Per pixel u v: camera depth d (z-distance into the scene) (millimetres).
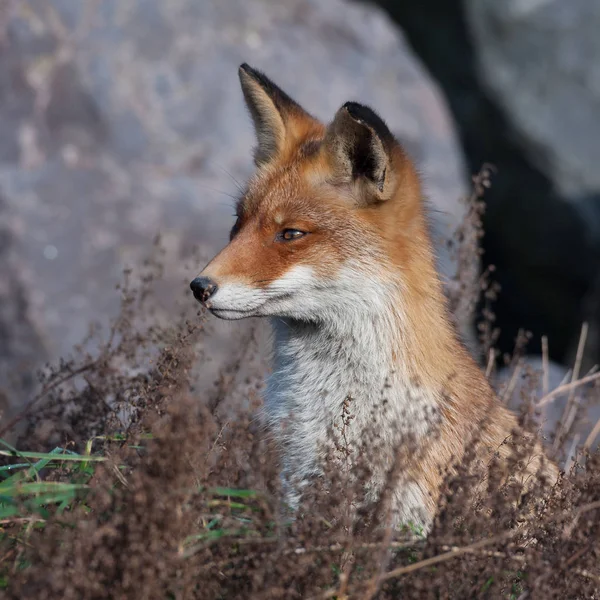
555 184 27812
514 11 28172
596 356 26219
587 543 7254
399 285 9211
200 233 19031
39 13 20516
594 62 28375
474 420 9102
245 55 22219
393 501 8367
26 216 17984
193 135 20578
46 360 16625
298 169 9625
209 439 7953
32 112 19516
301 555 6785
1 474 8891
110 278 17844
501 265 29250
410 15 29359
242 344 12656
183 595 6469
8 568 6746
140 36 21281
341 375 9273
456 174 23016
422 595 6770
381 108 22938
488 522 7320
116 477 7816
